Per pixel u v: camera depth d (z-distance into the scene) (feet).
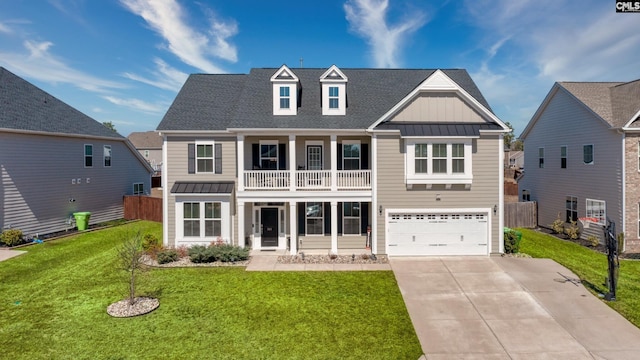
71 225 71.77
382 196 52.39
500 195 52.49
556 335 30.25
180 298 37.22
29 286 40.50
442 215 52.75
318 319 32.91
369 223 57.52
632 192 55.72
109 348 27.89
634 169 55.62
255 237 57.52
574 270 46.01
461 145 51.55
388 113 51.47
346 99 60.08
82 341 28.86
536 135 80.33
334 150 53.31
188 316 33.22
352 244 57.47
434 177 51.21
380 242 52.65
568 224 68.64
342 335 30.14
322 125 53.62
